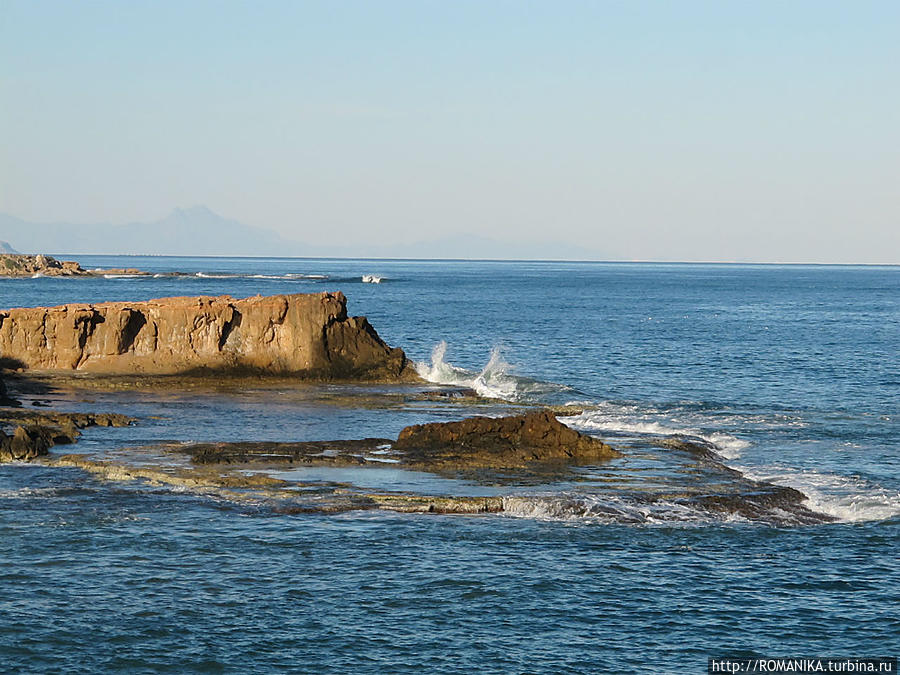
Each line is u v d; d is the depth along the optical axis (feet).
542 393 376.48
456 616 155.33
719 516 204.33
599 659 142.82
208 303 379.55
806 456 264.93
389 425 290.76
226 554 177.78
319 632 148.97
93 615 152.66
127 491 211.41
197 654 141.69
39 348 369.71
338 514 200.64
